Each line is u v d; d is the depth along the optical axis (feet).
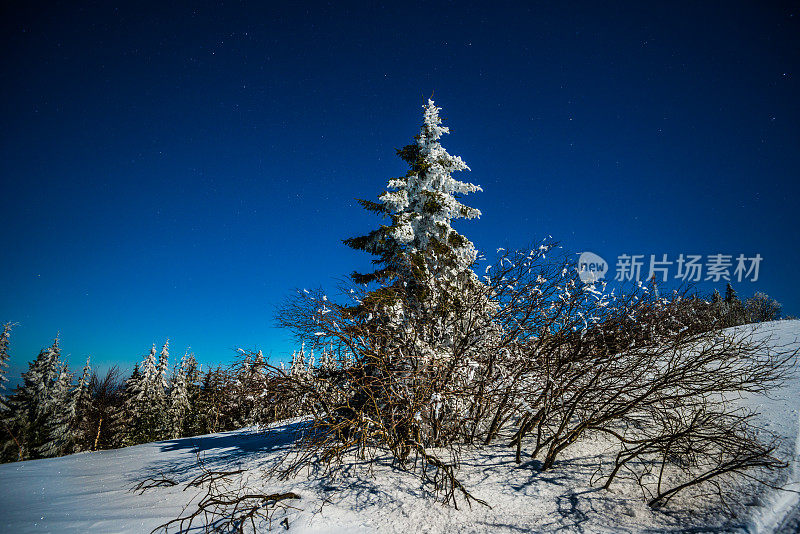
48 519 13.98
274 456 21.16
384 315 21.02
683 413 17.39
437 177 33.12
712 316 23.76
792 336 31.58
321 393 20.85
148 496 17.22
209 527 12.51
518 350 18.72
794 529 10.15
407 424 16.98
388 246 31.81
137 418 89.66
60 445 84.94
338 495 14.80
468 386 18.80
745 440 12.98
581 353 18.10
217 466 21.59
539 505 13.14
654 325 19.02
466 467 16.52
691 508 11.91
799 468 12.82
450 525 12.37
